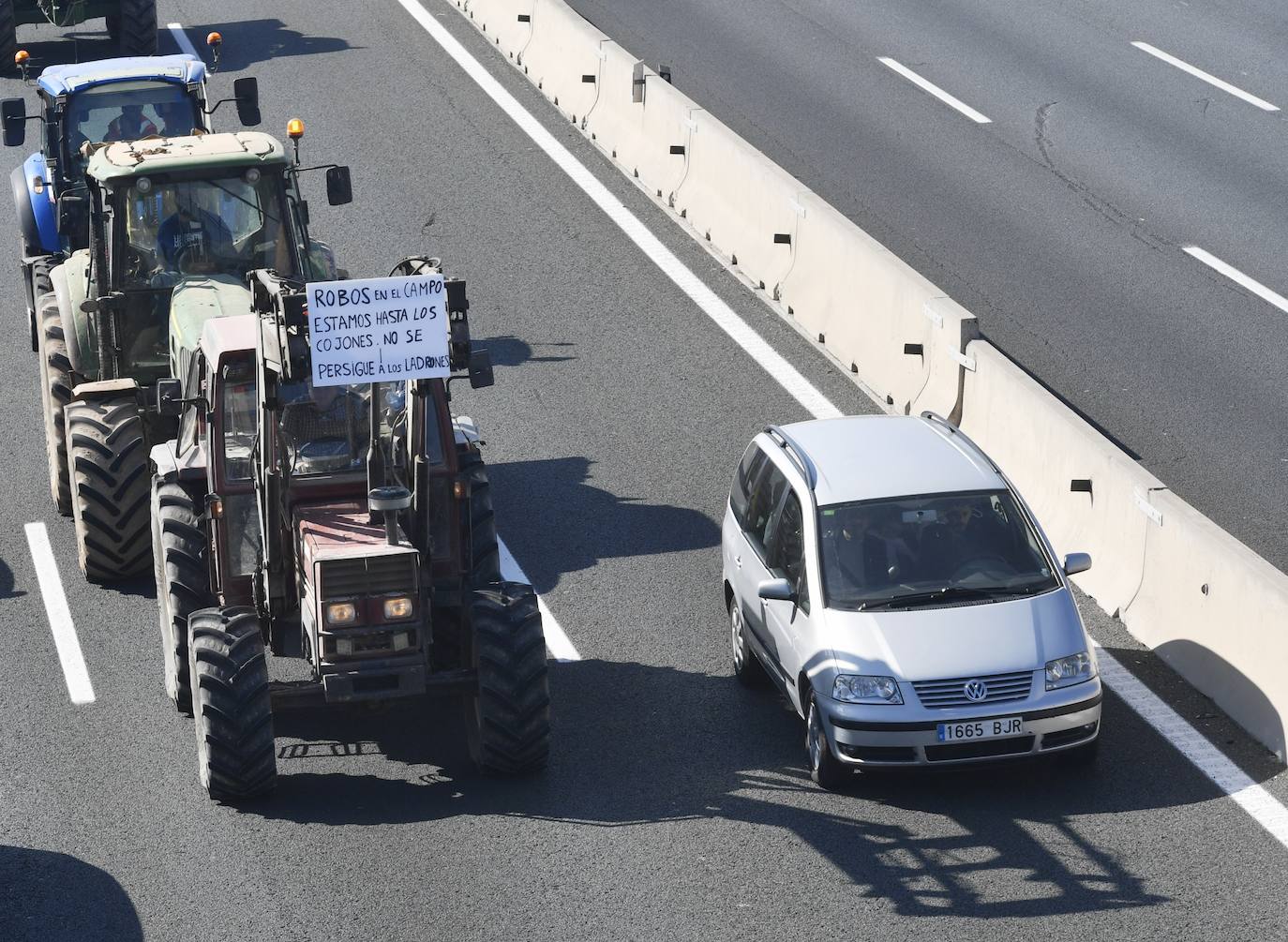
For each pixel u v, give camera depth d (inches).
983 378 2154.3
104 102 2561.5
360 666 1524.4
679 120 3139.8
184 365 1884.8
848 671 1553.9
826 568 1644.9
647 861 1475.1
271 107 3676.2
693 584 2010.3
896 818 1533.0
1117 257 2837.1
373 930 1392.7
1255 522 2066.9
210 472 1642.5
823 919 1385.3
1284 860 1450.5
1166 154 3277.6
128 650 1903.3
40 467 2372.0
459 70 3890.3
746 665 1771.7
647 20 4121.6
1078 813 1533.0
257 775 1555.1
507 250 2979.8
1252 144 3319.4
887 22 4114.2
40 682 1836.9
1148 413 2336.4
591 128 3484.3
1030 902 1400.1
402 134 3518.7
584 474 2277.3
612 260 2935.5
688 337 2652.6
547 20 3772.1
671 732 1700.3
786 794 1579.7
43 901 1448.1
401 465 1592.0
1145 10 4175.7
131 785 1630.2
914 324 2335.1
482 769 1617.9
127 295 2034.9
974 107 3540.8
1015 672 1546.5
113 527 1996.8
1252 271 2775.6
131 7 3932.1
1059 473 1989.4
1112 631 1844.2
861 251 2507.4
